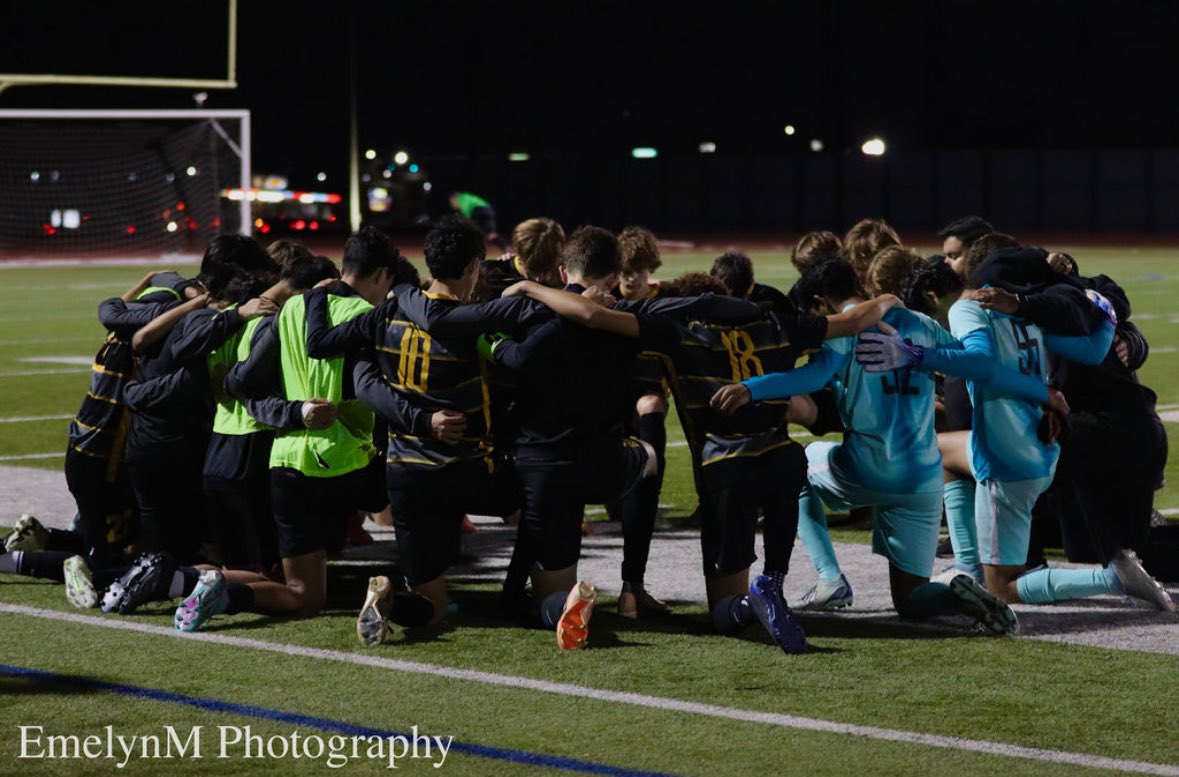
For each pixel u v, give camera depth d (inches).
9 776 243.1
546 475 321.4
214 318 342.3
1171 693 281.7
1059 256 384.2
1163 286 1482.5
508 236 2987.2
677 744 255.3
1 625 333.7
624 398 323.6
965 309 339.3
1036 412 340.2
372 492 341.4
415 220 2997.0
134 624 334.3
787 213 2913.4
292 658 307.6
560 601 322.0
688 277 354.6
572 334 310.3
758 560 397.4
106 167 2373.3
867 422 328.8
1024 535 346.9
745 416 318.7
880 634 326.0
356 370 327.3
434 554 327.9
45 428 660.1
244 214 1979.6
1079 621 337.1
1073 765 244.7
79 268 1934.1
